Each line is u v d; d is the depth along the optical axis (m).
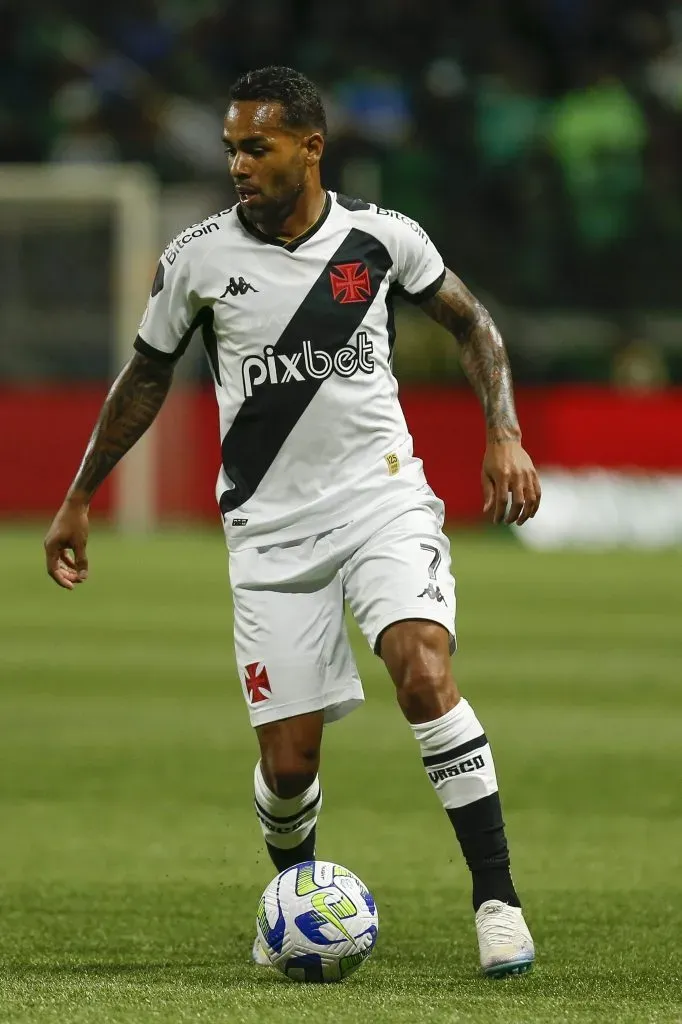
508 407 13.72
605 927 14.79
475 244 78.88
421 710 12.76
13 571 53.62
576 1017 11.23
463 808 12.83
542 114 80.88
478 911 12.83
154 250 72.38
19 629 40.31
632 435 67.94
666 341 77.94
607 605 46.19
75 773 23.36
